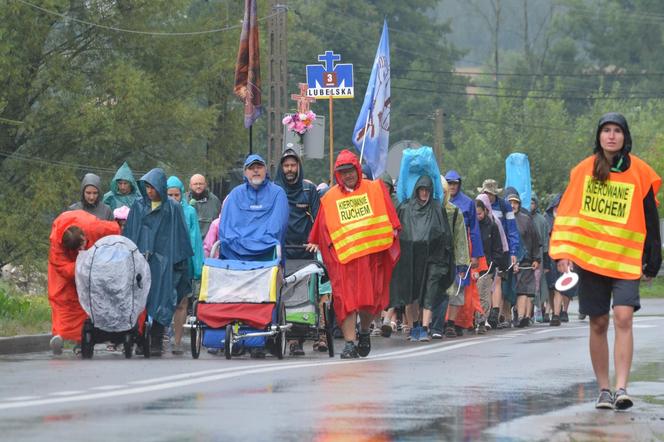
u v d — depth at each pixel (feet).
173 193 115.44
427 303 125.80
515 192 156.87
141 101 318.24
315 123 167.53
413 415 59.11
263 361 94.68
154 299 104.42
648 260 66.33
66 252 102.12
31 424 54.44
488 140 424.87
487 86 602.03
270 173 206.39
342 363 90.48
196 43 341.00
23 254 312.50
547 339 123.24
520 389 72.23
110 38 333.01
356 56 559.79
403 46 592.19
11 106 322.34
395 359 96.02
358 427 54.95
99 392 67.46
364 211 99.04
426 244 125.49
